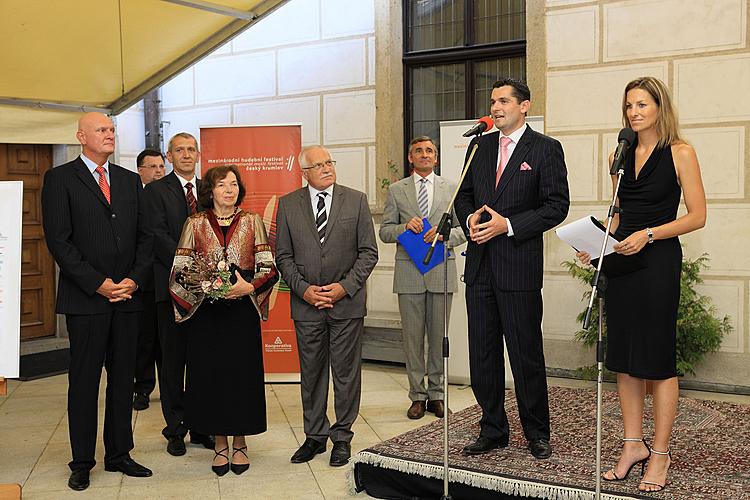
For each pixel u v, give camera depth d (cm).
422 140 528
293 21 773
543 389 390
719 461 386
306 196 439
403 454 392
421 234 508
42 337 773
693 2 584
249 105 804
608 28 615
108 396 416
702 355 589
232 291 401
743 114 573
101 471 422
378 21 725
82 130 406
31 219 764
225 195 413
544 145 382
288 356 625
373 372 672
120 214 409
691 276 575
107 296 399
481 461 383
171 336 456
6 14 570
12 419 533
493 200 388
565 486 345
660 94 341
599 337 305
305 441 444
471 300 396
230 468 421
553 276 643
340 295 423
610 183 618
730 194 579
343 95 750
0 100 677
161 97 854
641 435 361
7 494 360
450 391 589
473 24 703
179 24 630
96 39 632
